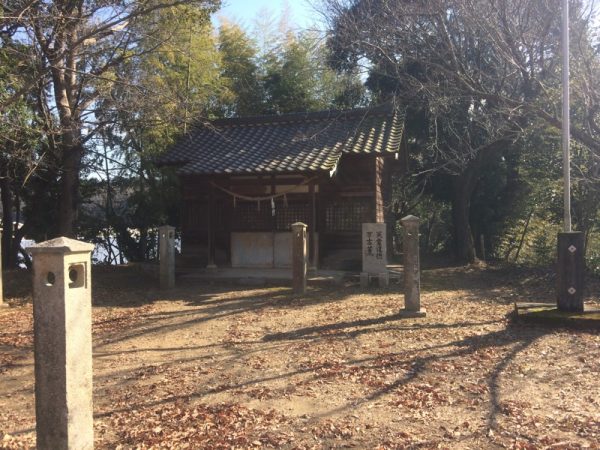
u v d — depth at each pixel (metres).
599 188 13.67
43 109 11.64
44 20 10.39
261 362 6.21
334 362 6.05
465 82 10.76
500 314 8.41
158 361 6.49
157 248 19.16
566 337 6.71
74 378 3.34
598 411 4.32
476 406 4.55
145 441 4.05
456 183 17.92
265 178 14.30
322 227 14.63
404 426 4.18
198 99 15.73
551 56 11.02
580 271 7.47
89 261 3.49
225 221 15.45
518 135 12.44
